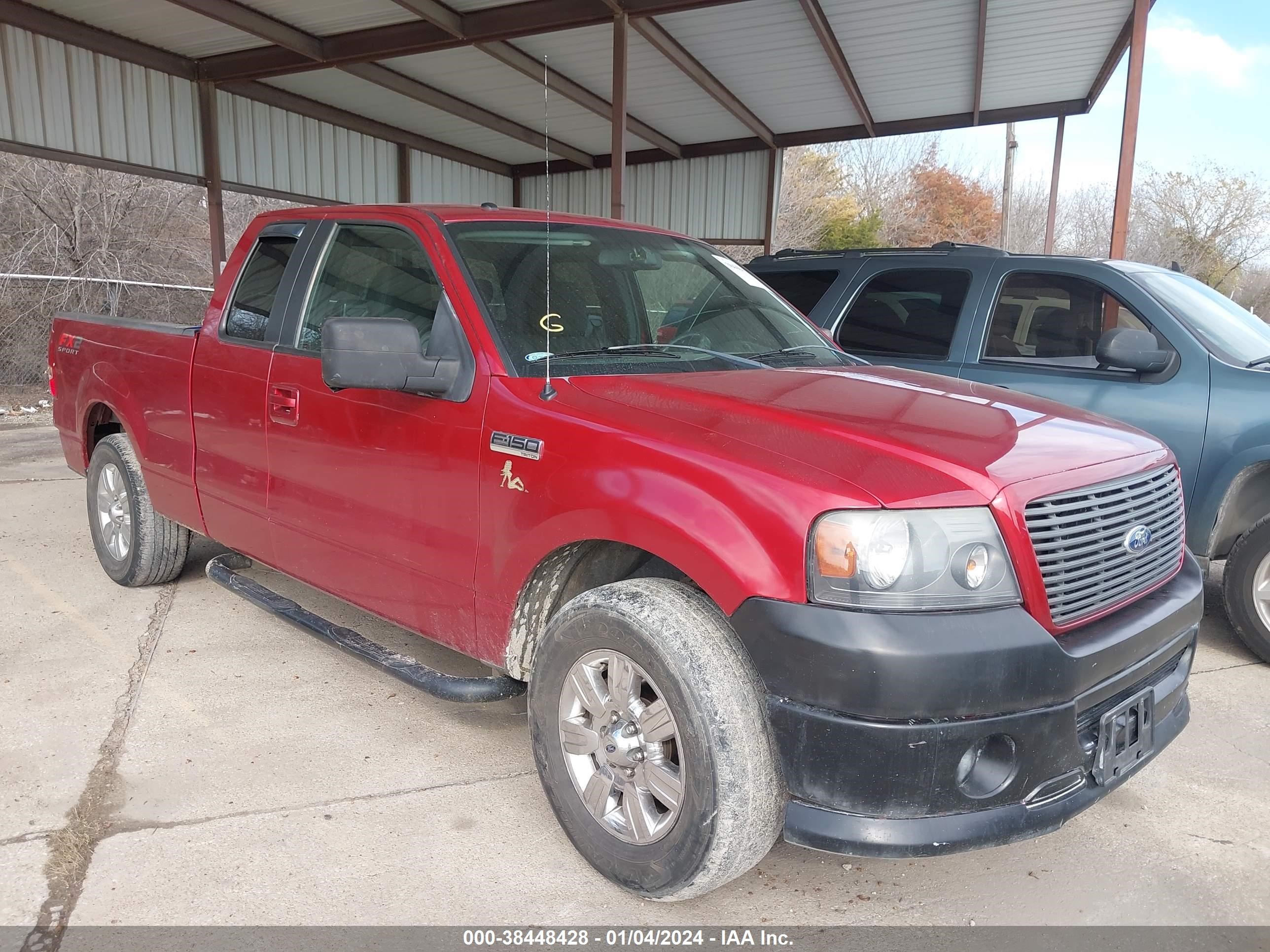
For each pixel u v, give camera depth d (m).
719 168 17.41
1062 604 2.24
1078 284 4.73
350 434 3.16
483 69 13.30
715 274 3.74
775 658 2.09
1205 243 34.22
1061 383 4.58
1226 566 4.25
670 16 11.01
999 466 2.24
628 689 2.36
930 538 2.08
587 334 3.05
